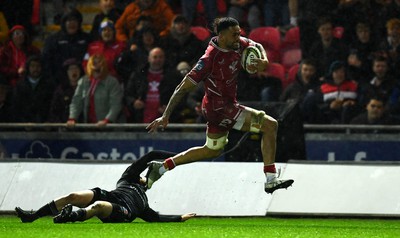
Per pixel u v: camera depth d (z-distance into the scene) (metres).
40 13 48.38
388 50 40.31
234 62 25.25
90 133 36.47
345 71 37.66
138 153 36.03
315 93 37.47
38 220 28.06
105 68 37.53
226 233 21.41
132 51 39.91
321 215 30.86
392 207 30.67
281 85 38.88
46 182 32.62
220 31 24.94
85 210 23.39
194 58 39.34
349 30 40.97
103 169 32.59
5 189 32.72
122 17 43.16
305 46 40.66
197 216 31.30
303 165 32.06
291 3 43.09
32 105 39.06
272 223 27.78
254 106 32.44
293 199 31.23
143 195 25.20
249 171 31.81
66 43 41.62
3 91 39.19
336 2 41.91
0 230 21.73
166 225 24.56
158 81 37.97
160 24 42.69
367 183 31.39
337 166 31.95
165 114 25.64
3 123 37.38
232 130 32.41
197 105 37.09
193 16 43.97
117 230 21.66
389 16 41.34
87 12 49.28
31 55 41.16
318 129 35.12
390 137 34.88
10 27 45.72
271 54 42.12
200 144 35.28
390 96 37.94
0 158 34.81
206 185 31.77
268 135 25.88
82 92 37.69
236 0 43.62
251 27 43.41
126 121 38.19
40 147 36.91
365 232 22.92
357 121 36.66
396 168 31.61
